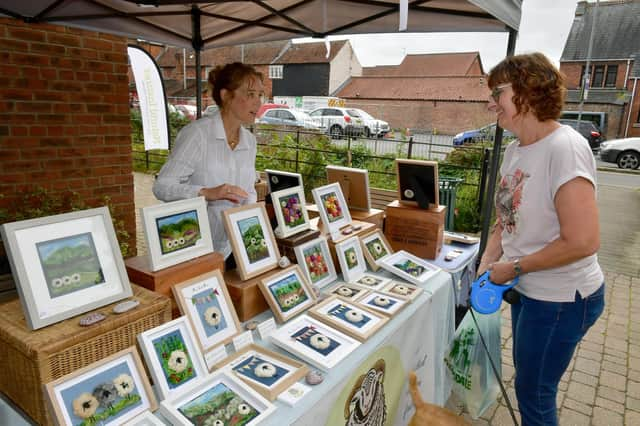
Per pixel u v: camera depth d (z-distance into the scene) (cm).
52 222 110
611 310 396
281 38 331
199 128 192
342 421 134
